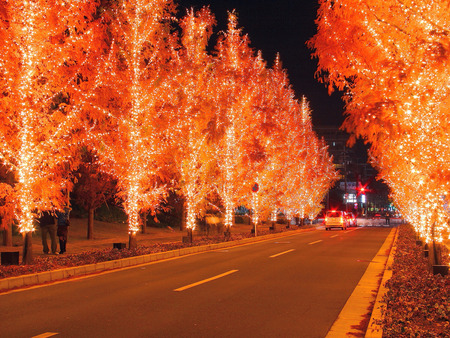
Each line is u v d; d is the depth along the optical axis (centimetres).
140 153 1653
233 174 2453
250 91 2461
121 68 1706
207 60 2092
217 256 1659
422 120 747
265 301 843
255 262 1462
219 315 731
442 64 578
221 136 2022
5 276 1020
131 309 771
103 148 1645
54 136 1248
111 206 3262
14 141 1207
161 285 1014
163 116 1711
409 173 1330
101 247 1842
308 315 739
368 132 670
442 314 670
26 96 1182
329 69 785
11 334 617
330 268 1316
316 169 4138
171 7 1733
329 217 3972
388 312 674
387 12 718
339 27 732
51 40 1255
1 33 1091
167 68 1738
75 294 909
